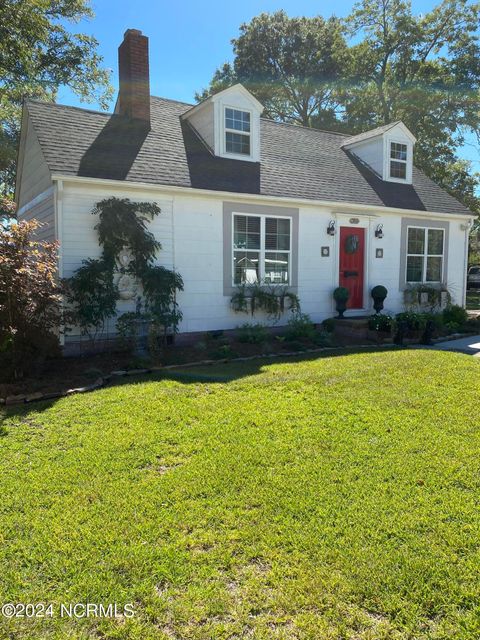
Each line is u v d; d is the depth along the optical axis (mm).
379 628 2092
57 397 5746
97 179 8055
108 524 2889
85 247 8195
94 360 7648
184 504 3119
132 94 10289
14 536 2777
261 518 2943
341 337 10344
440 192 14000
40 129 8828
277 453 3912
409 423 4570
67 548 2650
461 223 13555
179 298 9219
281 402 5340
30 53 13742
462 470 3553
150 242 8445
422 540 2691
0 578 2426
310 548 2633
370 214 11688
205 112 10648
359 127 25250
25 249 6156
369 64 24609
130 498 3203
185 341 9336
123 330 7965
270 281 10352
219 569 2484
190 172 9469
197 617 2164
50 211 8672
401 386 5883
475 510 2998
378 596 2273
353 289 11758
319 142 13641
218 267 9641
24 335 6238
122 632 2084
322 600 2252
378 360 7551
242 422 4668
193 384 6164
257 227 10086
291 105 31203
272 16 30188
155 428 4539
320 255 11078
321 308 11227
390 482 3391
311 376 6426
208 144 10641
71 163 8203
